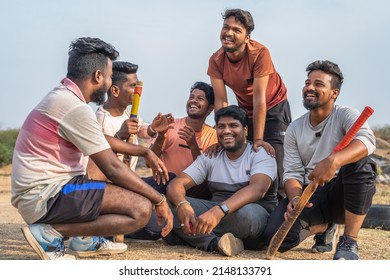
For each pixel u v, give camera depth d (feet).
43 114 15.21
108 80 15.98
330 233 18.62
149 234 19.45
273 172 18.53
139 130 20.42
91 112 15.25
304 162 18.40
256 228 17.85
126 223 15.44
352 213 16.88
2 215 28.17
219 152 19.20
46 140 15.17
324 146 17.85
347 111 17.54
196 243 18.42
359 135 16.52
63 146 15.34
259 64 21.20
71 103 15.17
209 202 18.72
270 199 19.10
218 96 21.80
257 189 17.88
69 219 15.11
